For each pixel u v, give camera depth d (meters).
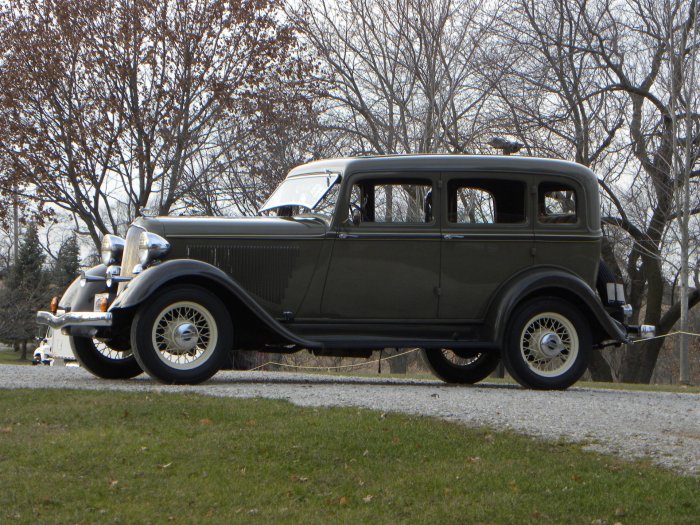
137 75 32.88
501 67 33.84
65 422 9.42
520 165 13.51
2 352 87.69
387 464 8.38
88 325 12.12
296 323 12.99
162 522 7.04
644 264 38.78
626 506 7.51
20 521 6.98
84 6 31.88
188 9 32.47
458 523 7.15
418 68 32.91
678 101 30.81
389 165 13.14
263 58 33.50
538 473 8.21
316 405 10.45
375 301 13.11
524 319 13.37
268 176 33.75
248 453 8.52
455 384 15.41
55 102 32.22
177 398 10.45
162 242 12.37
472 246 13.29
